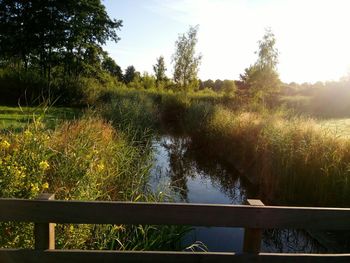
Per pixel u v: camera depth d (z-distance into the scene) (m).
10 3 25.77
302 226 2.28
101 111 13.12
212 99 24.81
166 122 21.36
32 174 3.48
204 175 10.17
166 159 12.03
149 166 7.30
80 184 4.10
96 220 2.21
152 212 2.21
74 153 4.68
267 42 21.89
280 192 7.65
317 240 5.72
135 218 2.21
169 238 4.53
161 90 30.23
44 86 20.53
